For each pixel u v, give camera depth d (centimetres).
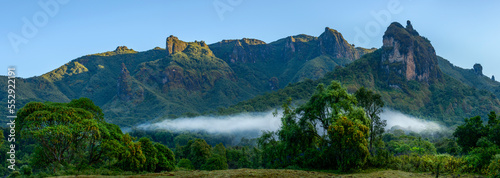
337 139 3425
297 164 3872
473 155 3056
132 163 4022
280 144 4122
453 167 2959
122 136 4291
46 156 3941
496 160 2642
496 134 4269
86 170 3325
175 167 5303
